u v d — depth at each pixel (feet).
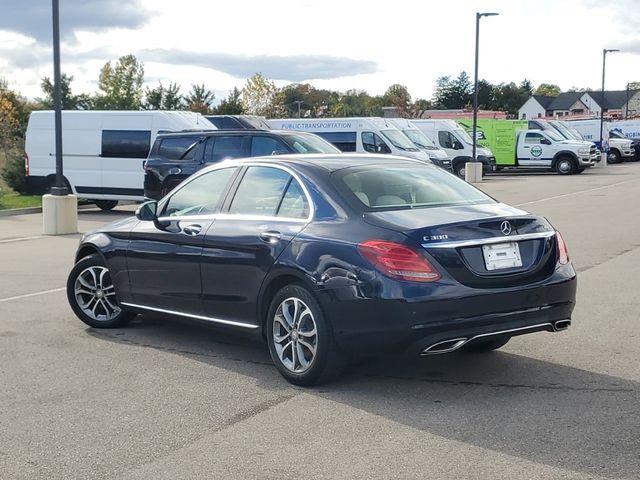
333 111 284.20
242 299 20.06
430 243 16.98
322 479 13.50
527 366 20.02
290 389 18.61
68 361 21.29
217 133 55.72
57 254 42.65
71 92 149.28
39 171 70.49
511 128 123.13
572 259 36.55
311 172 19.67
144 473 13.93
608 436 15.12
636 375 19.07
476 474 13.53
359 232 17.69
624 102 393.91
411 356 17.25
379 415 16.66
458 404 17.24
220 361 21.15
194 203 22.26
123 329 25.00
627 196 74.08
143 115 66.39
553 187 89.20
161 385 19.07
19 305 28.94
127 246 23.49
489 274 17.37
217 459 14.48
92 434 15.87
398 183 19.70
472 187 20.92
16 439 15.66
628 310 26.00
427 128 111.14
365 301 17.03
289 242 18.79
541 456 14.24
